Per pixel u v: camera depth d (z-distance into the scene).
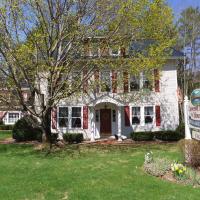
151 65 19.92
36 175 13.01
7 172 13.77
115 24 19.28
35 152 19.81
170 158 16.20
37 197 10.20
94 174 12.85
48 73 20.09
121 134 27.62
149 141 25.48
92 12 19.20
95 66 20.58
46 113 21.34
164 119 27.84
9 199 9.95
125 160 16.22
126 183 11.37
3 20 18.27
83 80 20.47
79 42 19.95
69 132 27.77
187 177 11.56
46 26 19.02
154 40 21.95
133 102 27.72
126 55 21.02
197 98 13.20
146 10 18.77
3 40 18.64
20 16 18.41
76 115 27.97
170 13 19.75
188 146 13.42
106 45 19.95
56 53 20.91
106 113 28.59
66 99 26.05
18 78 20.59
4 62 19.62
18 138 25.61
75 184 11.42
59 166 14.82
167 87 27.91
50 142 22.16
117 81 22.02
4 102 22.33
